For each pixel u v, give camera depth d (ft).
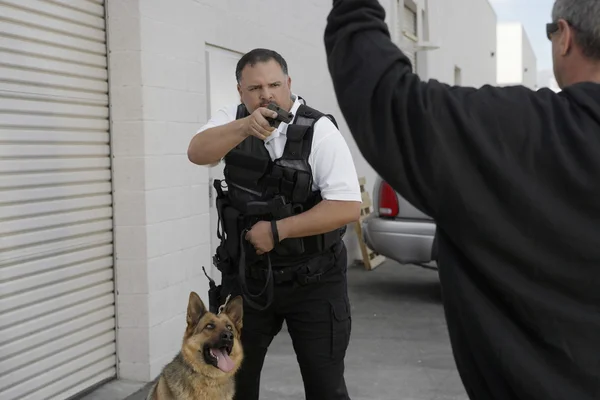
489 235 3.90
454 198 3.90
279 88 8.91
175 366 9.88
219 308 9.73
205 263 16.11
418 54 40.68
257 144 8.84
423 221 22.52
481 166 3.86
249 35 18.70
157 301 14.16
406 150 3.92
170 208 14.58
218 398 9.62
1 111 11.06
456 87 4.12
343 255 9.36
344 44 4.25
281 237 8.48
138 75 13.48
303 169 8.66
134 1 13.38
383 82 3.97
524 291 3.91
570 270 3.83
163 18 14.24
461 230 3.99
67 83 12.55
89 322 13.29
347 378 15.17
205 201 16.07
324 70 25.57
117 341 14.08
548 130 3.82
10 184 11.28
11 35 11.19
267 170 8.77
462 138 3.87
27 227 11.65
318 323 9.04
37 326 11.93
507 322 4.04
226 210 9.12
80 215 12.92
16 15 11.26
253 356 9.59
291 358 16.47
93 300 13.41
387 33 4.32
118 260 13.88
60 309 12.48
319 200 8.91
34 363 11.91
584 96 3.90
